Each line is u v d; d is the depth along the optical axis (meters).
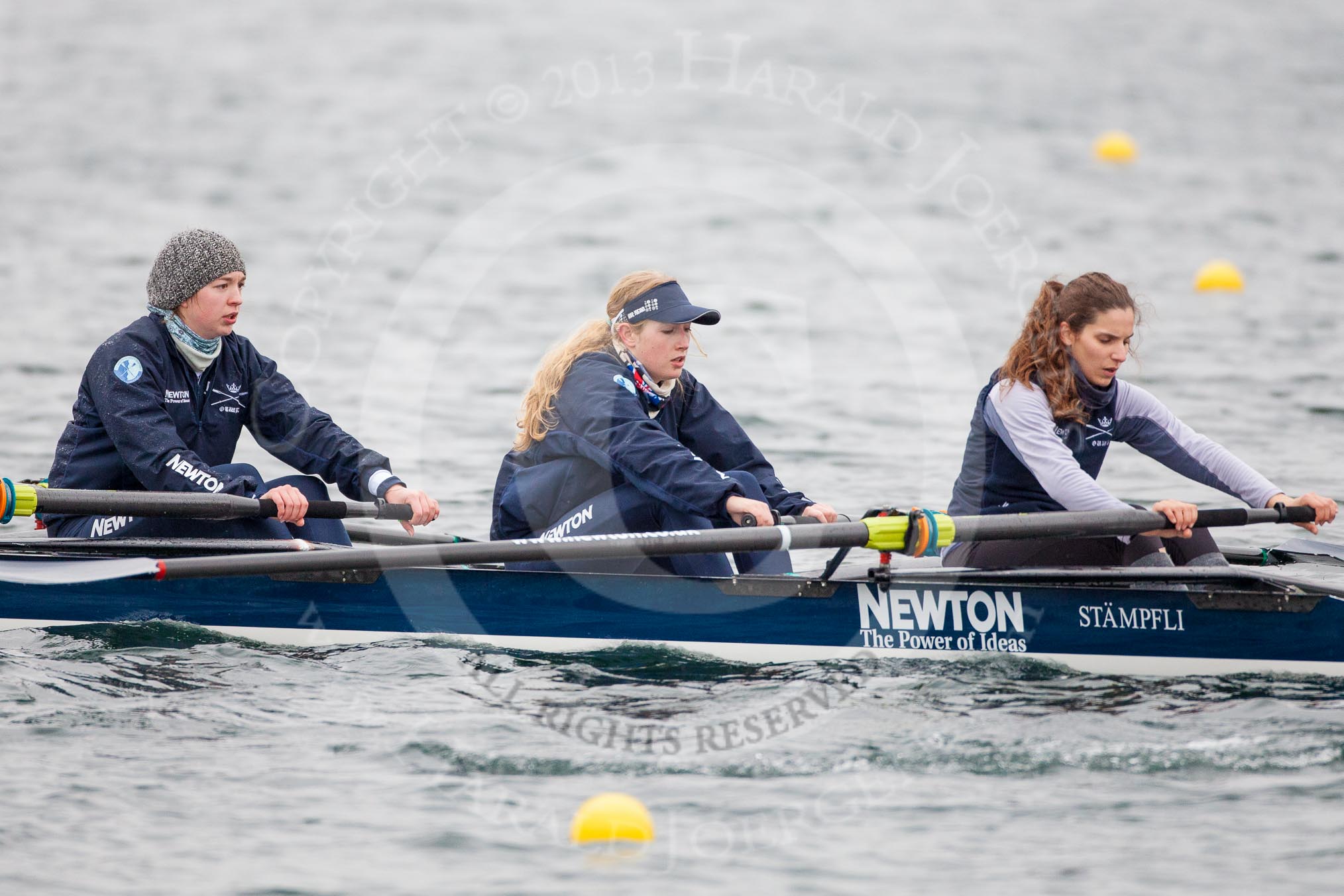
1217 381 47.88
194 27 155.50
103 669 23.73
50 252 70.69
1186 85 126.62
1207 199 85.44
